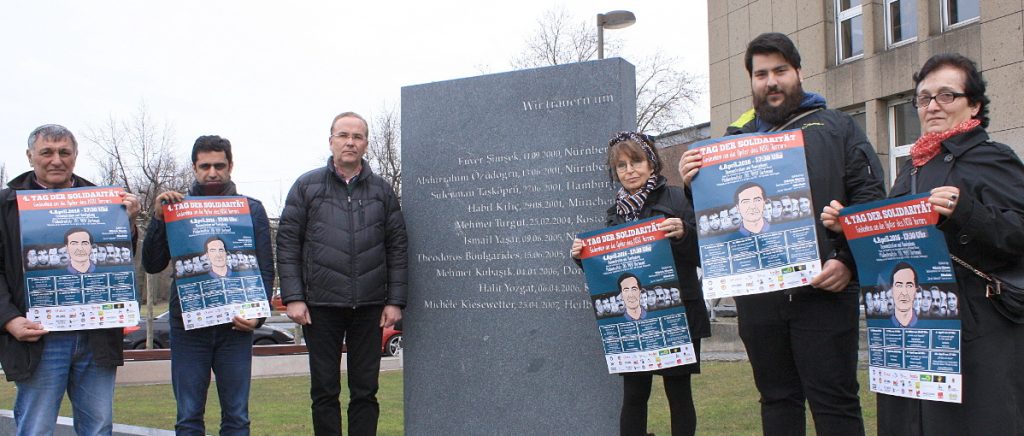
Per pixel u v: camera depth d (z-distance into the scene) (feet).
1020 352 10.33
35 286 14.21
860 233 10.99
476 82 17.89
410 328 18.30
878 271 10.94
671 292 14.06
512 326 17.37
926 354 10.50
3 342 14.19
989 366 10.28
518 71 17.51
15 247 14.33
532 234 17.26
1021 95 37.76
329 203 16.51
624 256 14.37
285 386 36.22
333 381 16.35
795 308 12.09
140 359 42.42
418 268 18.26
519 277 17.34
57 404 14.43
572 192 16.93
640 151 14.53
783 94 12.43
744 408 22.65
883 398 11.64
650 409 23.45
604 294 14.51
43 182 14.94
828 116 12.44
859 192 11.98
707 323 14.58
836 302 11.91
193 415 16.05
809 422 20.83
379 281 16.52
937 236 10.29
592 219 16.72
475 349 17.67
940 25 43.04
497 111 17.67
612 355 14.46
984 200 10.40
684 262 14.48
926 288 10.51
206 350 16.16
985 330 10.36
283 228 16.56
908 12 45.80
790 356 12.43
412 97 18.51
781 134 12.16
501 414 17.40
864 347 34.35
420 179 18.33
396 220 17.16
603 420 16.57
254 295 16.17
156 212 16.08
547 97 17.22
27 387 14.29
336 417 16.34
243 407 16.30
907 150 45.50
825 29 50.08
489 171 17.70
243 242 16.33
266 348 48.29
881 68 46.24
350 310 16.51
